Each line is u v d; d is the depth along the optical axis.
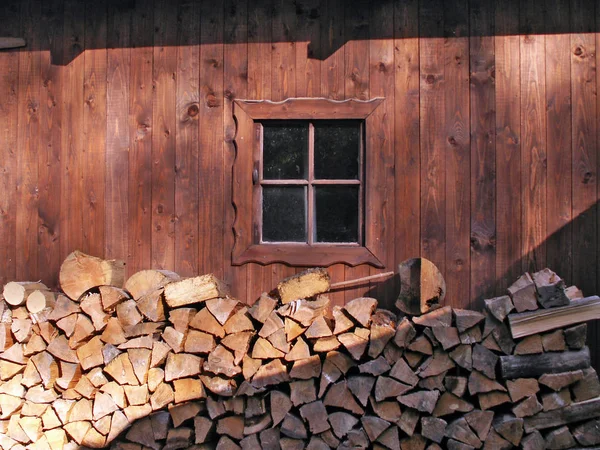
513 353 2.66
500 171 3.10
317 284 2.77
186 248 3.26
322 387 2.70
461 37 3.15
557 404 2.64
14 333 3.02
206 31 3.29
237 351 2.76
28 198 3.37
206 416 2.85
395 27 3.19
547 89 3.10
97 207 3.32
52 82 3.38
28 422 2.99
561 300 2.63
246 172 3.23
